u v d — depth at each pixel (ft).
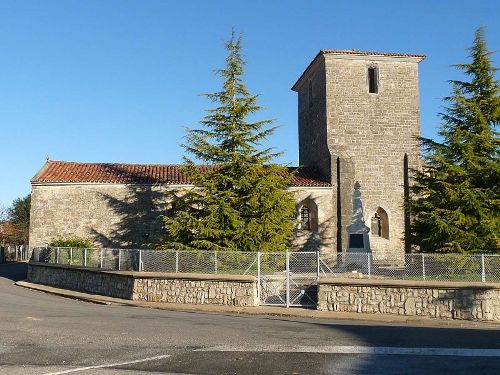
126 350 34.24
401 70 114.83
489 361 32.24
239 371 29.04
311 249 103.60
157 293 69.31
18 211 252.42
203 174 86.69
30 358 31.63
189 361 31.22
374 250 106.63
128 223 104.42
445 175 81.25
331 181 108.27
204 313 60.18
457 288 58.80
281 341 38.50
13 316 49.70
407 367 30.37
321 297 62.59
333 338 40.57
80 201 104.78
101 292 79.00
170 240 85.76
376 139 111.86
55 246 97.71
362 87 113.19
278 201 84.53
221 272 67.46
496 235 73.56
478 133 82.74
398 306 60.39
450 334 44.96
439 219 75.20
